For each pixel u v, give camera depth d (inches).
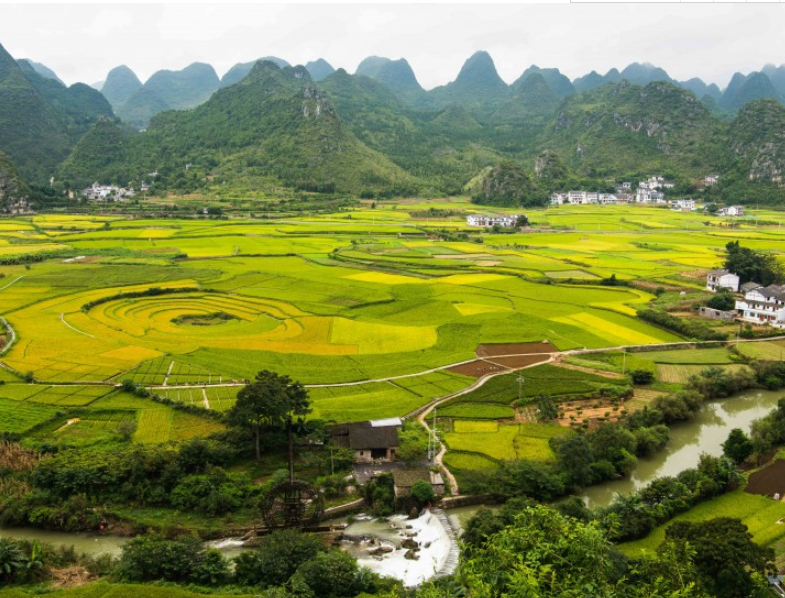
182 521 2797.7
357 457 3299.7
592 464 3186.5
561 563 1644.9
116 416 3725.4
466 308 6397.6
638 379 4488.2
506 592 1611.7
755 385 4532.5
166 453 3093.0
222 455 3174.2
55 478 2928.2
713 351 5216.5
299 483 2856.8
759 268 7263.8
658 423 3794.3
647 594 1660.9
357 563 2482.8
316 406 3860.7
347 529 2815.0
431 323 5836.6
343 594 2311.8
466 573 1733.5
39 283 7214.6
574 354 5027.1
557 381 4360.2
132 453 3097.9
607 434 3371.1
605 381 4402.1
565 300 6786.4
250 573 2421.3
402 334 5482.3
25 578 2386.8
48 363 4562.0
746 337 5551.2
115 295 6688.0
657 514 2733.8
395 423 3550.7
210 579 2395.4
